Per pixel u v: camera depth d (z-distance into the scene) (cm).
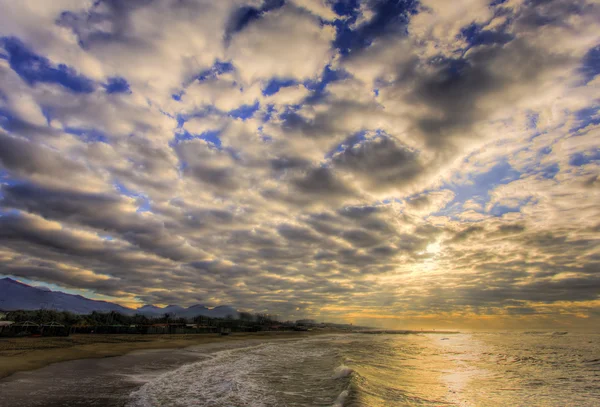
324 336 11125
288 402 1408
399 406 1473
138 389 1548
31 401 1249
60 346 3300
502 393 1936
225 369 2423
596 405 1670
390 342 7544
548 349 5081
